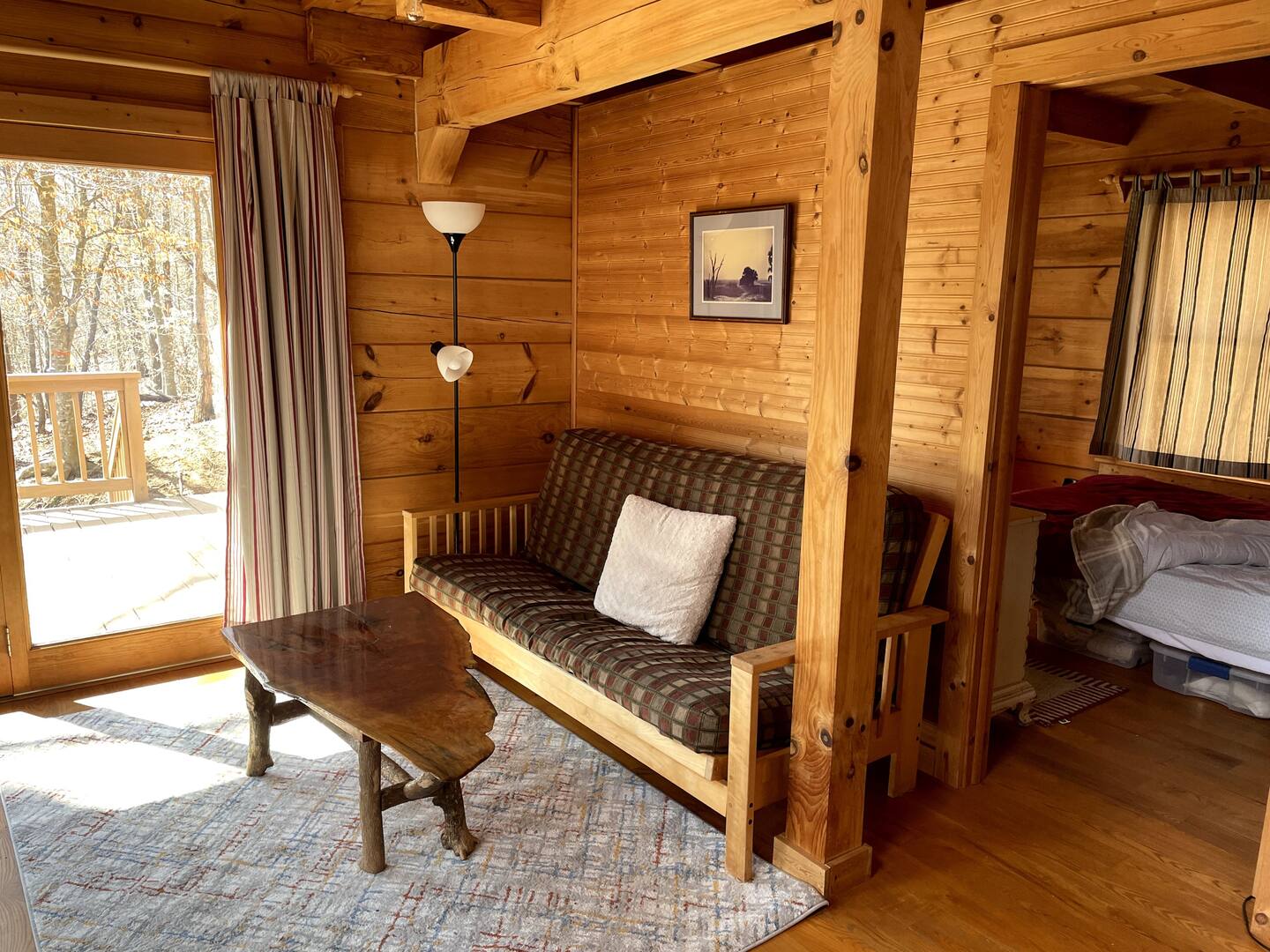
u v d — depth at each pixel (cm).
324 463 371
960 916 223
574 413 453
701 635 310
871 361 207
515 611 318
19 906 95
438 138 365
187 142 334
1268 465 422
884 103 195
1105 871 242
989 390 261
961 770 283
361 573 387
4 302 330
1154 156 438
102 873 233
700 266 361
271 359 351
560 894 228
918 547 278
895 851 250
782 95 319
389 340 389
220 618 370
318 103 348
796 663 229
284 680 238
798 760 233
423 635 275
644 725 257
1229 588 339
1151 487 437
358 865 239
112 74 319
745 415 353
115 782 277
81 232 336
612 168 406
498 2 277
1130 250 450
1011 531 302
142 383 361
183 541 382
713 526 305
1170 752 310
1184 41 213
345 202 369
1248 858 250
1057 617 403
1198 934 218
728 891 230
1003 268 255
